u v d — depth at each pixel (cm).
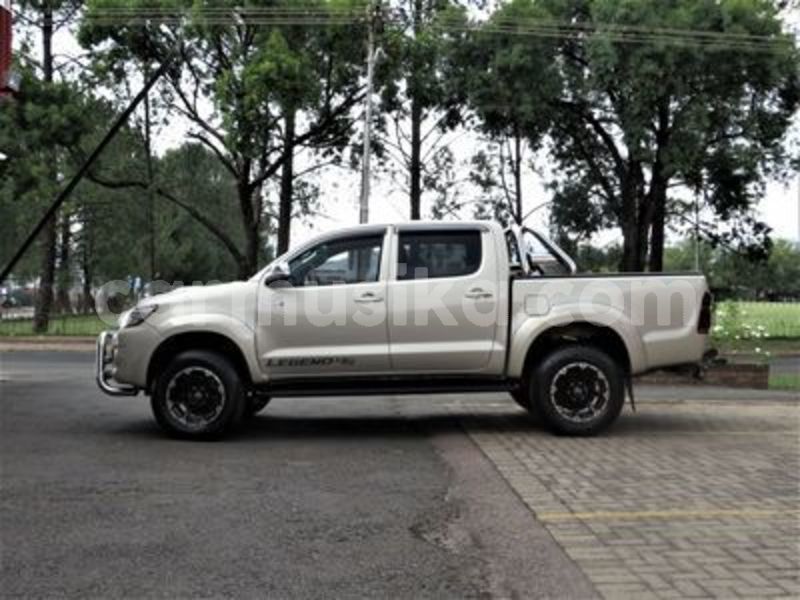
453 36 2922
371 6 2784
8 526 623
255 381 956
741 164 2955
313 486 741
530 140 3262
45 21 3136
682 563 548
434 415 1139
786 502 689
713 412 1177
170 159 4206
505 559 557
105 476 773
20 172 2822
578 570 536
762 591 500
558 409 966
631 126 2738
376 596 497
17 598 492
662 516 649
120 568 540
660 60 2619
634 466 816
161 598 493
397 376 962
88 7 2873
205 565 546
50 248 3178
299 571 536
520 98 2830
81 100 2931
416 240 971
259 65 2658
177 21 2847
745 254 3400
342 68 2912
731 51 2656
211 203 5222
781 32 2717
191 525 628
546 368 964
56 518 643
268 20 2773
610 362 966
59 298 4566
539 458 852
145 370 952
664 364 979
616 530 616
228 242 3272
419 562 553
